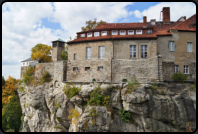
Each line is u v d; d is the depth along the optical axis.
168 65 20.64
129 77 19.75
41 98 23.88
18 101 35.38
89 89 18.28
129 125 16.72
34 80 26.33
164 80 20.23
